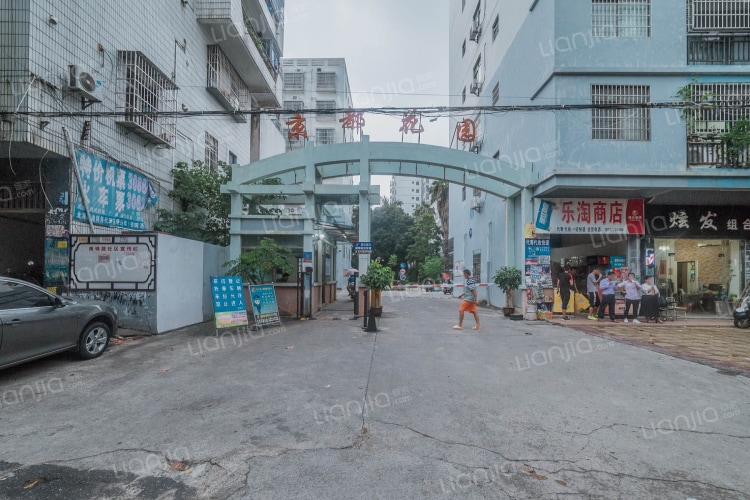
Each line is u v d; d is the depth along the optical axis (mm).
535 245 12133
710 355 6945
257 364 6246
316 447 3436
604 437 3666
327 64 39156
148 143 10617
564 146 10719
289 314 12500
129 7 9750
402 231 42469
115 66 9305
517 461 3221
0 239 9008
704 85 10750
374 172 13086
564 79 10773
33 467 3109
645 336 8922
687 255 13359
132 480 2932
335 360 6512
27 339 5352
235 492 2781
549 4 10977
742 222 12391
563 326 10453
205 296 11008
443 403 4504
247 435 3666
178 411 4254
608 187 10742
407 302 18953
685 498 2742
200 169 12453
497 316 12781
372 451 3371
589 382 5352
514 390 4992
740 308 10352
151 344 7746
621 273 12383
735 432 3793
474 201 18969
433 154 12195
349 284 18422
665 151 10703
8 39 7094
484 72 17531
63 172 8180
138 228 10227
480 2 18203
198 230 11695
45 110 7480
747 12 10734
